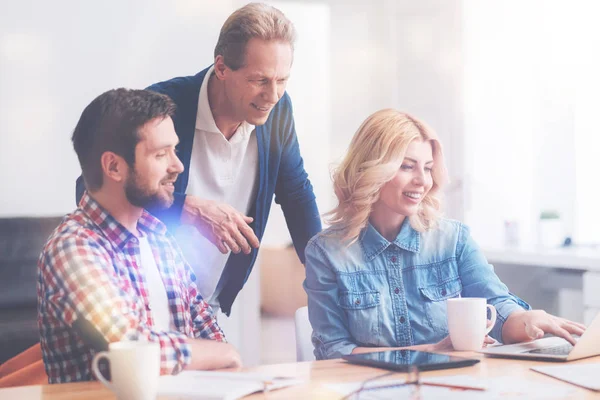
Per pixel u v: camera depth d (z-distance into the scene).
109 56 3.28
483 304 1.44
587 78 3.57
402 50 4.97
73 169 3.30
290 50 2.18
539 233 3.36
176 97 2.21
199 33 3.36
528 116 3.87
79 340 1.37
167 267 1.56
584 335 1.31
